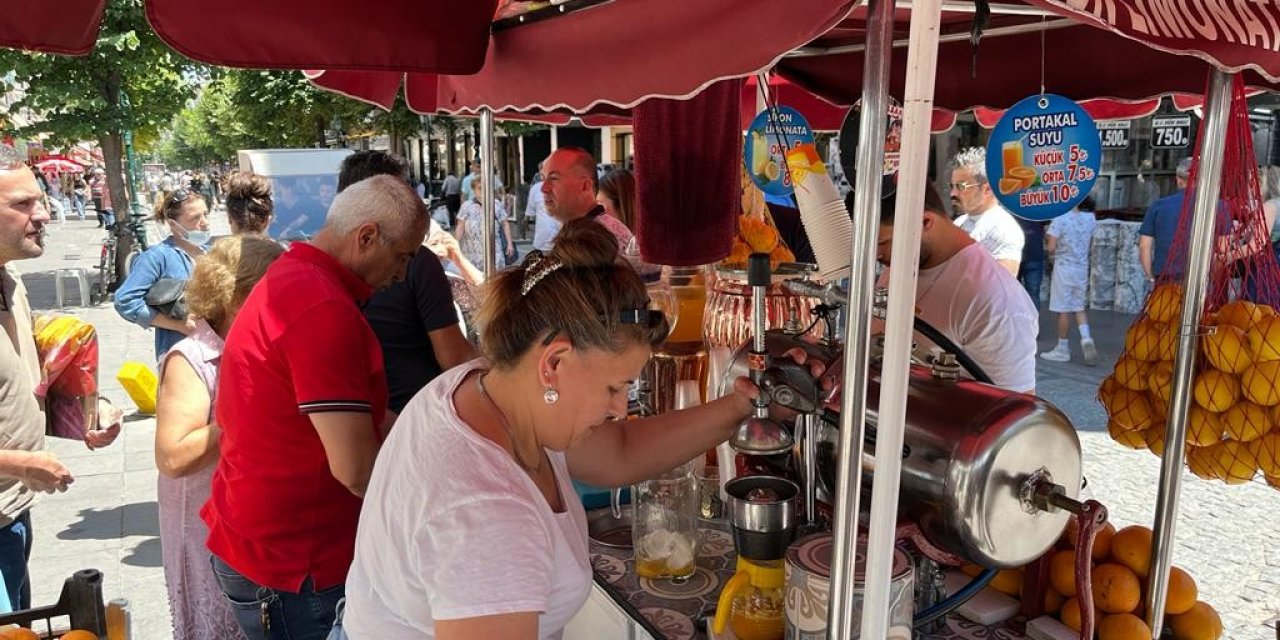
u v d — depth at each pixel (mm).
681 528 1711
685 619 1555
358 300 1963
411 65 1883
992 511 1237
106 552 3828
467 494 1065
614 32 1530
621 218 3967
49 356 2449
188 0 1615
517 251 12258
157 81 9352
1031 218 1851
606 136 13727
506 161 18531
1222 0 1204
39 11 1400
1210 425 1511
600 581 1697
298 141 15094
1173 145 8055
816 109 3697
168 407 2160
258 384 1807
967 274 2326
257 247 2281
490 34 2016
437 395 1188
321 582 1924
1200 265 1488
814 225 1438
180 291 3775
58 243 18219
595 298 1099
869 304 1109
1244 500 4203
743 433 1455
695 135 2270
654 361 2174
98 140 9773
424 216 2004
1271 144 7898
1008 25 2467
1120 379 1698
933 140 8883
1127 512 4027
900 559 1273
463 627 1017
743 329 1881
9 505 2297
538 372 1125
